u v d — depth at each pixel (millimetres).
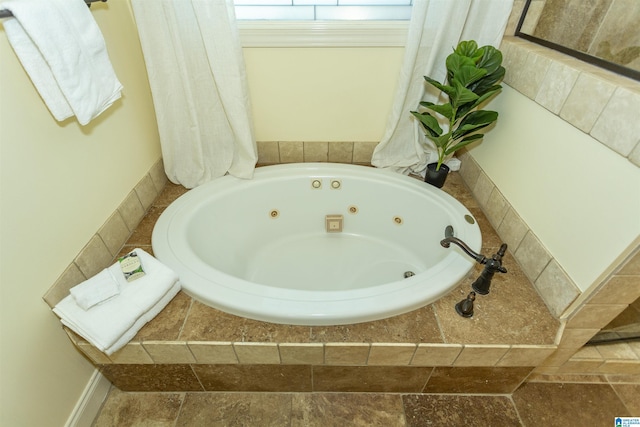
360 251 1763
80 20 885
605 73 925
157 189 1540
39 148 911
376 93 1613
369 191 1682
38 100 897
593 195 907
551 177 1074
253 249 1713
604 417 1242
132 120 1349
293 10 1472
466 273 1157
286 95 1620
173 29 1208
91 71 930
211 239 1487
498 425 1206
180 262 1174
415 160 1683
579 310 972
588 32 1046
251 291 1079
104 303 972
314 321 1020
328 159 1844
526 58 1188
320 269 1685
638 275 845
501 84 1368
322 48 1479
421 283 1109
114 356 1039
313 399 1266
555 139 1056
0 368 842
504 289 1137
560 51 1146
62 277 1002
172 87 1356
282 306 1031
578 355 1315
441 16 1286
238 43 1313
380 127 1727
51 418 1021
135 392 1286
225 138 1562
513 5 1312
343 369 1130
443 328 1029
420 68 1439
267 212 1715
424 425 1199
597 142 891
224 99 1388
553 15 1212
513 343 989
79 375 1133
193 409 1237
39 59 813
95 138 1133
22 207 868
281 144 1780
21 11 734
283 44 1460
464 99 1235
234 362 1075
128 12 1279
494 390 1256
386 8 1477
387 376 1164
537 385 1332
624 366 1327
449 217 1445
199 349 1010
